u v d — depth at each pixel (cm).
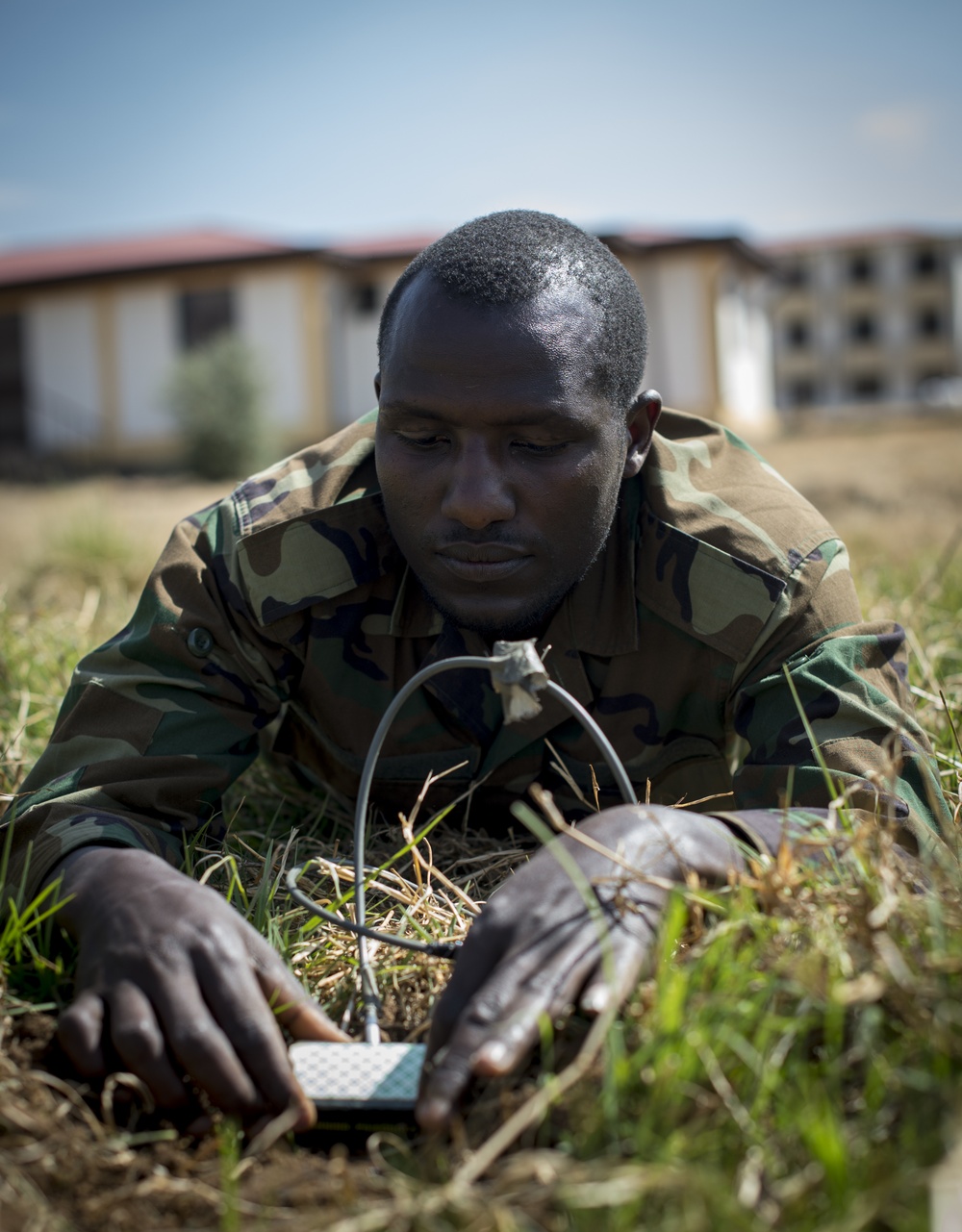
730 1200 104
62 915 154
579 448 179
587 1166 112
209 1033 132
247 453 2003
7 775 253
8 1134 130
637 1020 130
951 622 345
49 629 368
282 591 206
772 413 2903
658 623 208
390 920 182
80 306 2291
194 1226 117
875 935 135
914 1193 105
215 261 2209
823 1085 119
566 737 214
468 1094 131
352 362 2355
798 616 198
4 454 2283
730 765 235
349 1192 118
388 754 219
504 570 180
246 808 259
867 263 5275
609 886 138
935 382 5278
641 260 2364
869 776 173
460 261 178
